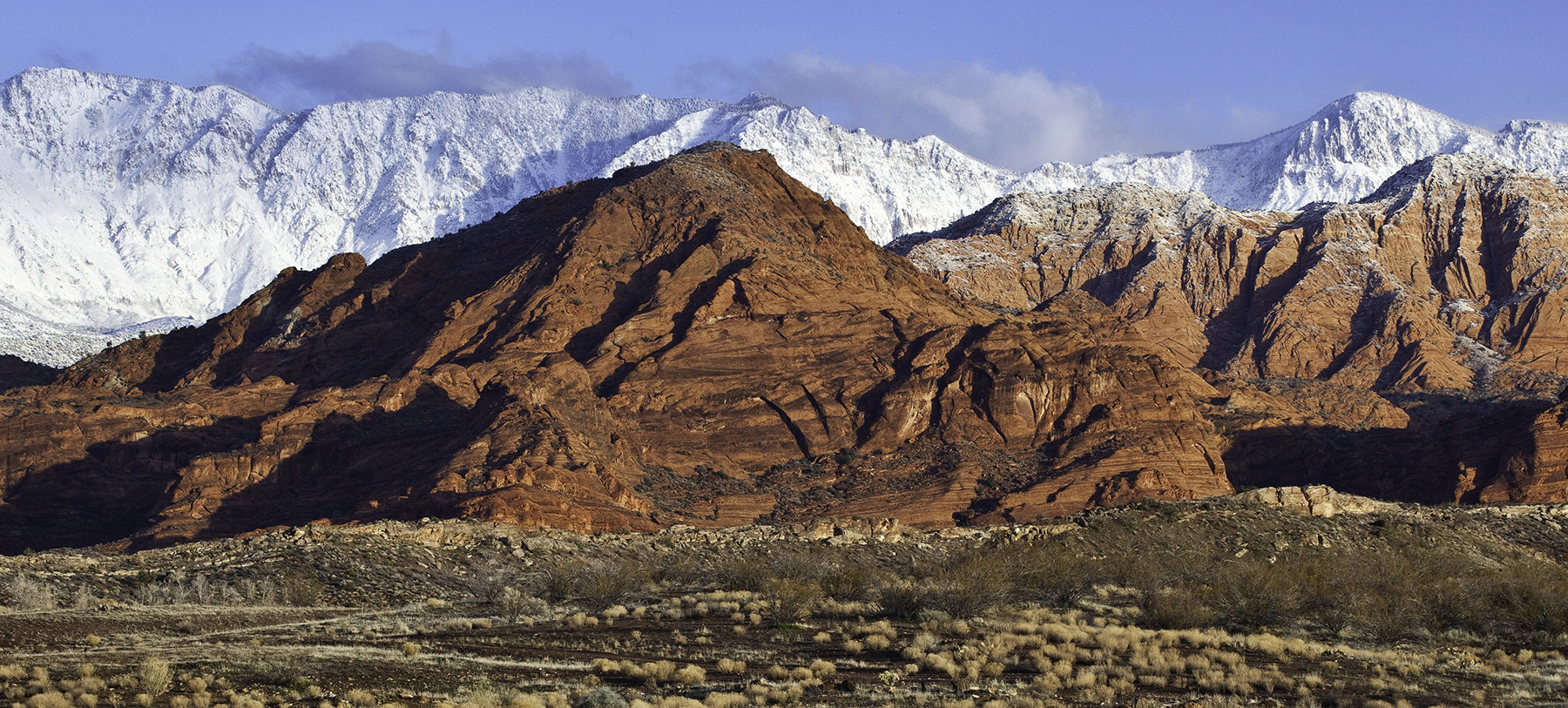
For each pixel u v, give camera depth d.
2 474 174.88
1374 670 72.06
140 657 63.16
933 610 85.38
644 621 83.19
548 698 56.09
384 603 96.94
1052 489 169.25
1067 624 83.62
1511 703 63.78
